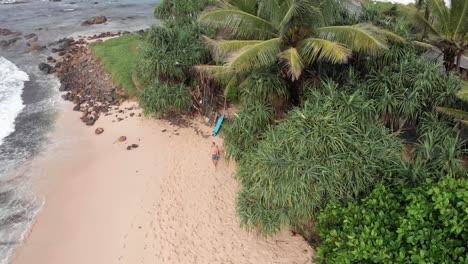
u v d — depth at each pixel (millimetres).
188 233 13625
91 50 30281
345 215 9648
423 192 8961
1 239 13852
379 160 11125
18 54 31766
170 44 20641
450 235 7734
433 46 16891
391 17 17109
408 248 8000
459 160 11297
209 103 20266
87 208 15133
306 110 11883
